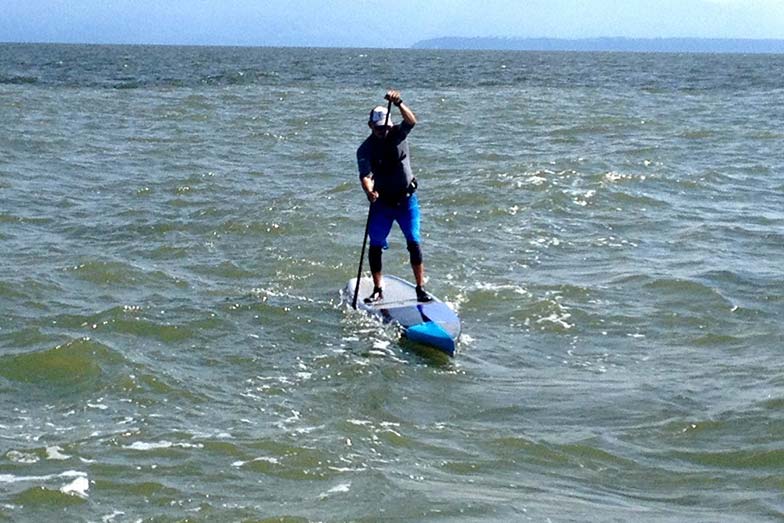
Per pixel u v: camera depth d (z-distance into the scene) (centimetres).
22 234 1416
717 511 628
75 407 798
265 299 1129
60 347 906
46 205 1619
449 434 761
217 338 990
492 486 664
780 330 1015
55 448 711
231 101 3866
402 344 989
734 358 941
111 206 1628
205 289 1164
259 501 636
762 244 1393
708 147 2425
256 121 3038
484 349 981
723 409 805
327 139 2588
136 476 670
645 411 808
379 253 1092
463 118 3188
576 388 869
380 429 764
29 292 1112
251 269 1261
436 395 851
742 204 1689
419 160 2162
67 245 1360
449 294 1156
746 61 13188
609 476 688
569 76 6712
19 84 4662
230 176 1948
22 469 676
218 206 1628
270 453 710
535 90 4869
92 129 2712
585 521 609
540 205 1645
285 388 858
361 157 1052
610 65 9988
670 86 5394
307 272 1252
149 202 1666
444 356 959
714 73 7625
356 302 1097
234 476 673
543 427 778
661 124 3000
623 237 1441
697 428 767
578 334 1024
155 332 998
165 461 694
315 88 4856
